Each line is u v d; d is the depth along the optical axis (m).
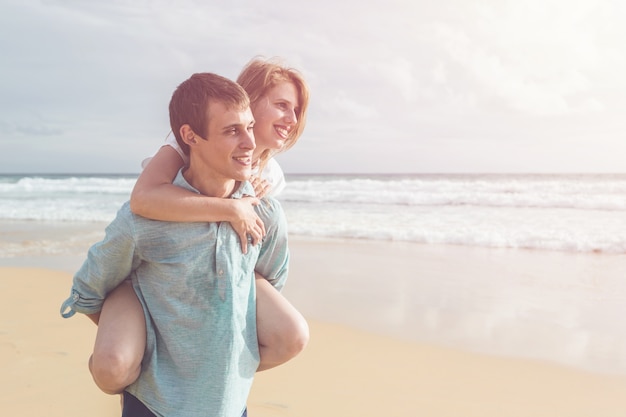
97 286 2.27
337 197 19.83
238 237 2.27
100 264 2.21
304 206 18.05
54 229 12.89
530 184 22.75
